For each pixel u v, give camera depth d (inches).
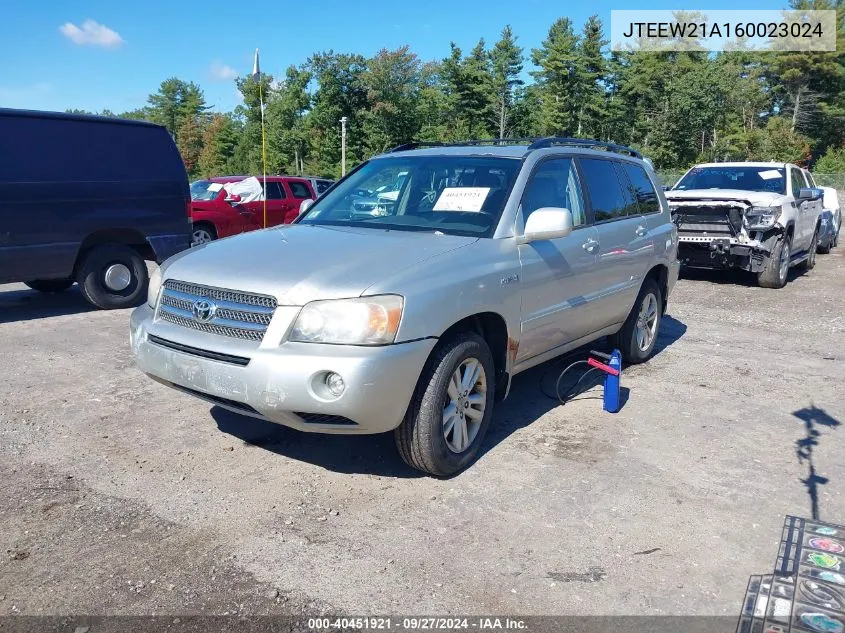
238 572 122.5
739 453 175.9
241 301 145.1
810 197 457.7
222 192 585.0
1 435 180.2
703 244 417.7
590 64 2442.2
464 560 127.0
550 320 187.2
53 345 269.7
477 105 2650.1
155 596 115.6
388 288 140.0
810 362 261.0
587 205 210.7
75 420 191.2
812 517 144.5
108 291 337.4
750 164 472.7
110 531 135.0
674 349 279.3
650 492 154.1
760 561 128.3
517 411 203.8
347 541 132.7
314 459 168.1
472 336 158.6
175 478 157.2
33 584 118.3
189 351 148.9
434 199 185.8
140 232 341.1
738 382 235.1
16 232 295.3
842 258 606.9
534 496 151.2
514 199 178.2
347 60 2640.3
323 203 205.9
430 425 148.9
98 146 324.2
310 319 137.5
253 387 137.5
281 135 2760.8
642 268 237.0
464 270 155.2
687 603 116.1
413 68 2647.6
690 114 2436.0
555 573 123.6
